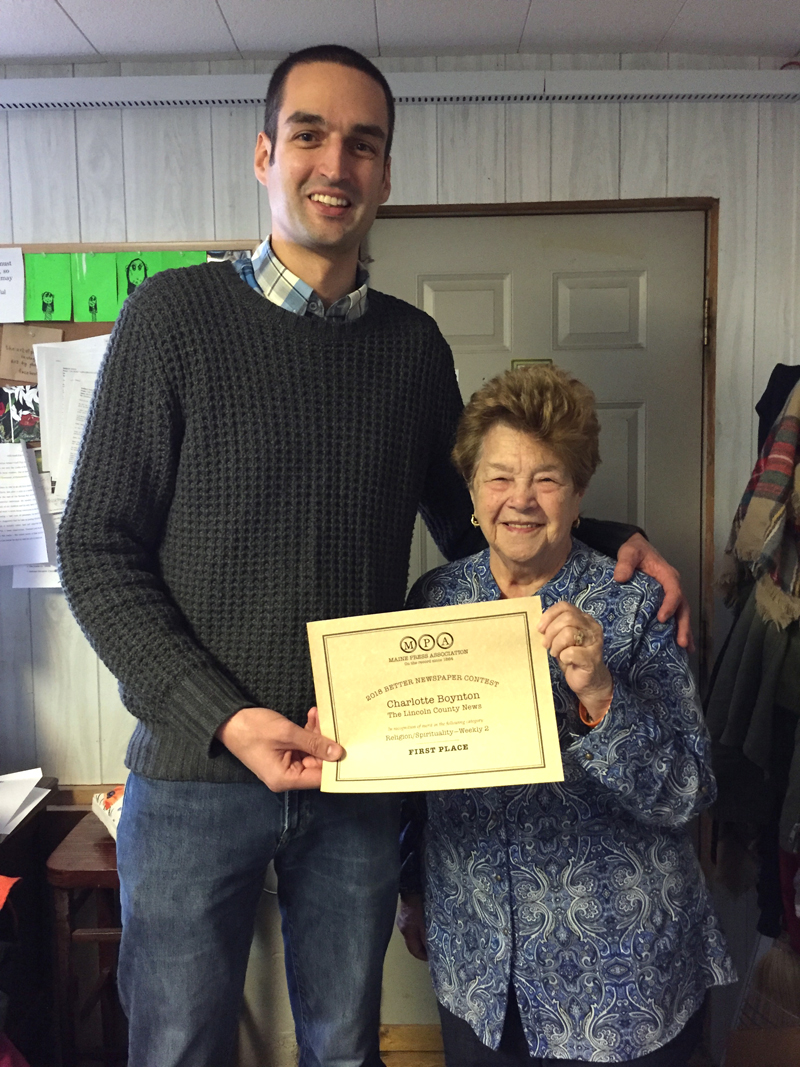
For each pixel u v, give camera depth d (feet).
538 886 3.19
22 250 6.37
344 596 3.42
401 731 2.95
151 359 3.22
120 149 6.33
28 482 6.44
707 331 6.48
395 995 6.57
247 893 3.51
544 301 6.48
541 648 2.84
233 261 3.55
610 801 3.19
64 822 6.59
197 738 3.00
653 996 3.13
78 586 3.13
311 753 2.95
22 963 5.99
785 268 6.40
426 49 6.06
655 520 6.63
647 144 6.29
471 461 3.47
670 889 3.23
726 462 6.54
